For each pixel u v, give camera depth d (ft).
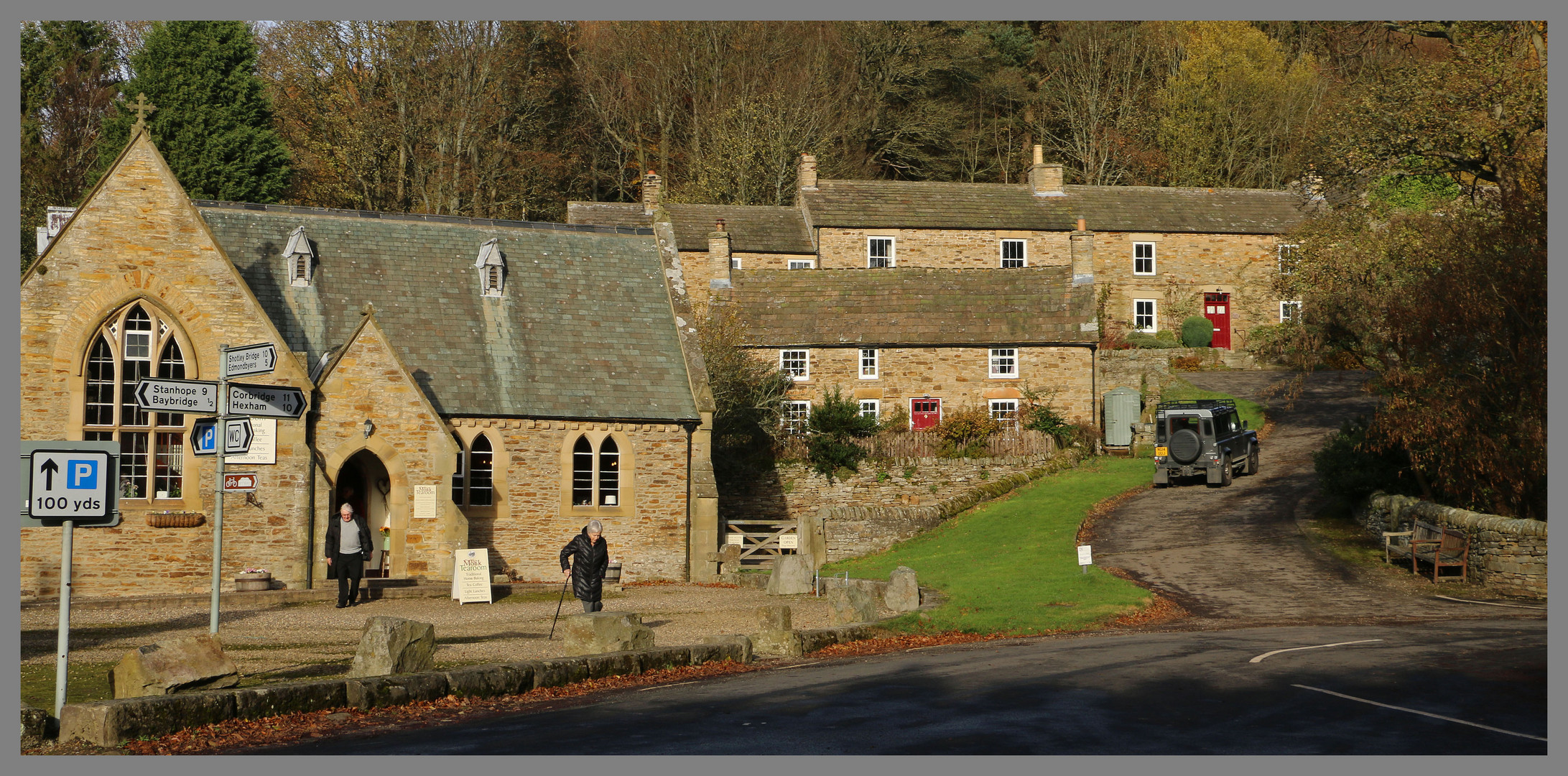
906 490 136.67
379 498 101.60
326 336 102.42
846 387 156.87
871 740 35.22
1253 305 199.31
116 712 37.04
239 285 91.91
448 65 195.52
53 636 66.08
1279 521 103.71
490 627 71.26
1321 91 229.66
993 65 248.93
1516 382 78.18
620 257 119.55
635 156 234.38
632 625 54.54
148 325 90.38
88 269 88.33
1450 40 126.41
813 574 92.22
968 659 53.01
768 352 157.99
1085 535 103.96
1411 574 81.92
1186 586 80.89
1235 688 42.29
